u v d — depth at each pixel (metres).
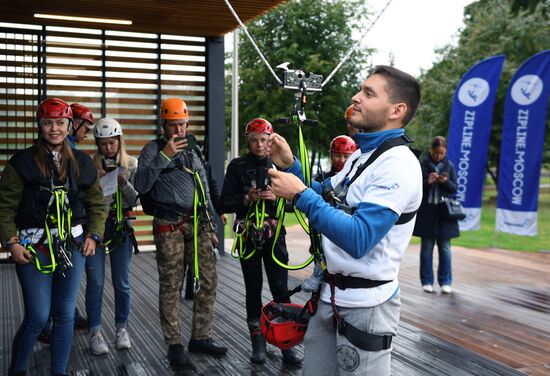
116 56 7.64
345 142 4.22
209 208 4.00
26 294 3.05
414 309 5.46
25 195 3.01
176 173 3.77
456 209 6.05
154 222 3.82
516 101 8.60
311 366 2.06
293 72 2.07
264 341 3.95
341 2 17.17
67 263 3.04
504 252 9.12
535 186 8.55
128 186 3.98
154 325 4.76
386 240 1.85
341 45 16.91
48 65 7.39
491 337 4.64
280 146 2.23
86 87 7.55
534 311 5.46
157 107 7.82
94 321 4.05
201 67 7.95
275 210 3.83
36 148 3.05
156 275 6.71
